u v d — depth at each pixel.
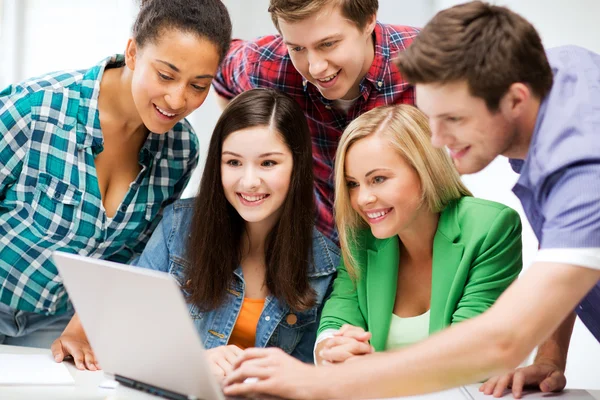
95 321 1.24
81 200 1.75
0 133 1.68
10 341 1.87
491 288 1.53
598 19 2.18
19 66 2.96
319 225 2.07
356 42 1.73
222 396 1.15
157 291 1.07
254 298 1.74
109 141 1.79
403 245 1.65
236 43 2.16
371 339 1.59
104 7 3.01
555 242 1.10
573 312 1.55
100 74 1.77
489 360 1.08
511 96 1.17
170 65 1.57
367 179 1.54
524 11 2.52
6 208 1.75
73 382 1.37
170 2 1.58
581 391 1.43
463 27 1.17
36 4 2.97
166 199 1.88
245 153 1.65
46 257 1.77
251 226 1.74
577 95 1.19
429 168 1.55
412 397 1.33
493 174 2.69
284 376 1.15
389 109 1.59
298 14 1.64
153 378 1.25
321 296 1.73
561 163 1.12
